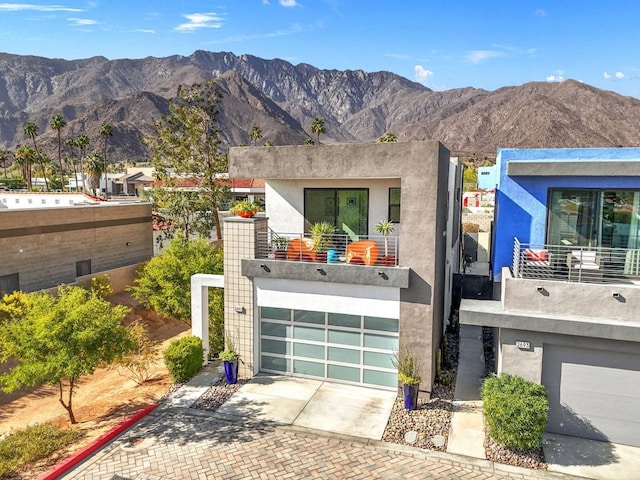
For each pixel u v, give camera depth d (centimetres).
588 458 1159
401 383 1458
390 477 1098
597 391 1228
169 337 2323
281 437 1274
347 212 1702
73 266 2670
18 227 2348
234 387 1579
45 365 1258
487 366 1720
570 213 1496
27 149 8562
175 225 3616
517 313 1245
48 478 1095
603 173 1354
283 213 1762
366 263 1499
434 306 1461
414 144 1384
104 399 1570
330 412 1398
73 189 9338
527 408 1134
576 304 1216
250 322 1638
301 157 1505
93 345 1316
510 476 1097
